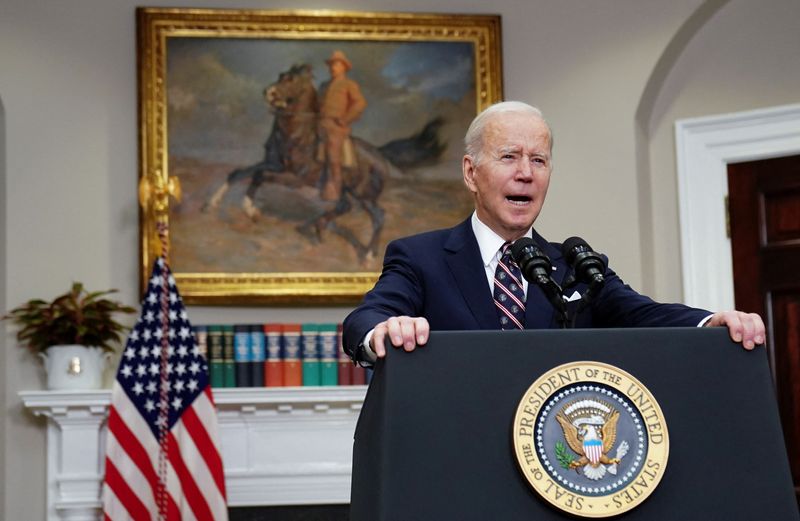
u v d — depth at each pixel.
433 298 2.37
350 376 5.64
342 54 5.96
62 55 5.82
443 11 6.03
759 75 5.77
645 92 5.81
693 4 5.73
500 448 1.64
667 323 2.15
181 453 5.18
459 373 1.68
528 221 2.40
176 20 5.84
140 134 5.73
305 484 5.60
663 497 1.65
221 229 5.77
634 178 5.76
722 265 5.75
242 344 5.57
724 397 1.72
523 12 6.02
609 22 5.90
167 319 5.30
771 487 1.68
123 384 5.17
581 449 1.63
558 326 2.16
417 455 1.63
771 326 5.66
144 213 5.64
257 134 5.86
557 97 5.92
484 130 2.43
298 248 5.82
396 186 5.93
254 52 5.91
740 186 5.77
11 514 5.48
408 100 5.97
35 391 5.32
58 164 5.75
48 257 5.68
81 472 5.35
